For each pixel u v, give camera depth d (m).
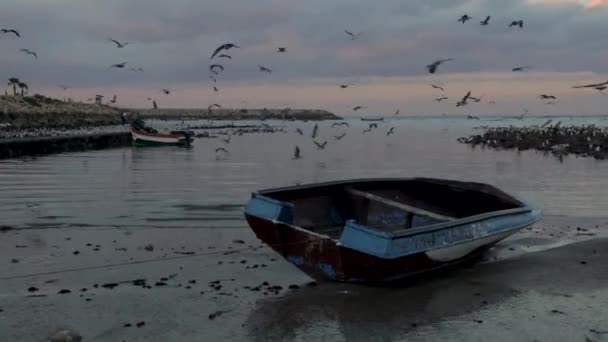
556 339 7.80
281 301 9.24
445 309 8.93
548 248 12.87
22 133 57.12
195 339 7.78
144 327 8.17
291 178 26.81
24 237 13.72
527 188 23.34
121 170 30.55
